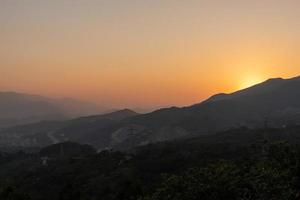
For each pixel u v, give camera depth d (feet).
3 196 182.70
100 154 508.94
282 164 97.91
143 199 103.45
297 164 95.30
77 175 391.24
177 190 89.71
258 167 90.84
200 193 85.66
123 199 238.07
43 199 317.42
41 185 367.66
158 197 91.71
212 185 85.30
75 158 502.79
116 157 468.75
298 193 84.64
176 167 363.35
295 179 90.38
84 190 314.55
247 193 83.87
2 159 643.45
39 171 448.24
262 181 85.10
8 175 481.05
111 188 307.37
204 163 352.90
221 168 88.58
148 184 318.86
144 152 465.06
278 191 83.76
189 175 90.74
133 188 237.66
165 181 93.61
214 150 404.57
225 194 84.64
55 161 538.88
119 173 362.33
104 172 385.29
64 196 279.28
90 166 428.97
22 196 186.50
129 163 408.46
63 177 387.34
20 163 588.09
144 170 370.94
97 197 288.51
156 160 396.57
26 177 422.00
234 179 85.56
